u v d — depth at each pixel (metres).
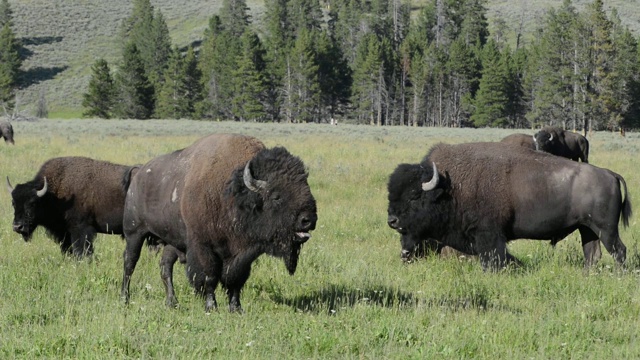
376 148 64.38
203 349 13.02
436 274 20.23
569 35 177.62
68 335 13.41
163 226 16.84
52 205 22.61
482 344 13.59
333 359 12.84
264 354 12.93
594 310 16.34
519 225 21.02
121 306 16.12
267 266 20.41
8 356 12.59
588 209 20.61
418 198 20.69
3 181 36.56
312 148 62.59
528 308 16.78
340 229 27.67
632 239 25.77
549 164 20.97
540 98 186.75
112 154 51.91
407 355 12.98
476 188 20.77
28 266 19.83
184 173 16.33
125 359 12.46
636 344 13.73
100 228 23.17
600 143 87.44
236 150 15.91
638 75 187.75
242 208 15.20
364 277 19.50
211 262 15.73
